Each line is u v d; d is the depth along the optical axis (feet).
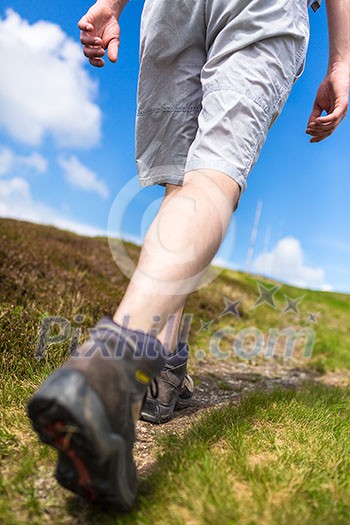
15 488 4.49
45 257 19.39
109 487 3.73
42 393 3.43
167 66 6.25
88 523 4.12
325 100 6.59
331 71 6.56
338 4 6.53
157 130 6.53
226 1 5.26
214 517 4.00
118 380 3.67
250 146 4.82
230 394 10.34
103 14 6.14
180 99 6.33
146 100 6.46
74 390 3.43
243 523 3.95
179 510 4.18
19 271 15.03
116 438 3.57
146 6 6.23
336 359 20.49
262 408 7.43
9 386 7.23
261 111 4.90
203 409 8.21
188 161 4.86
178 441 6.06
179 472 4.74
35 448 5.37
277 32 5.03
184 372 7.23
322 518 4.05
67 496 4.48
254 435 6.16
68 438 3.49
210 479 4.48
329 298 59.11
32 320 10.13
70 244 27.32
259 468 4.87
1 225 24.47
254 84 4.90
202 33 5.94
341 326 35.78
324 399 9.11
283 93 5.21
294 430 6.57
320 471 5.10
